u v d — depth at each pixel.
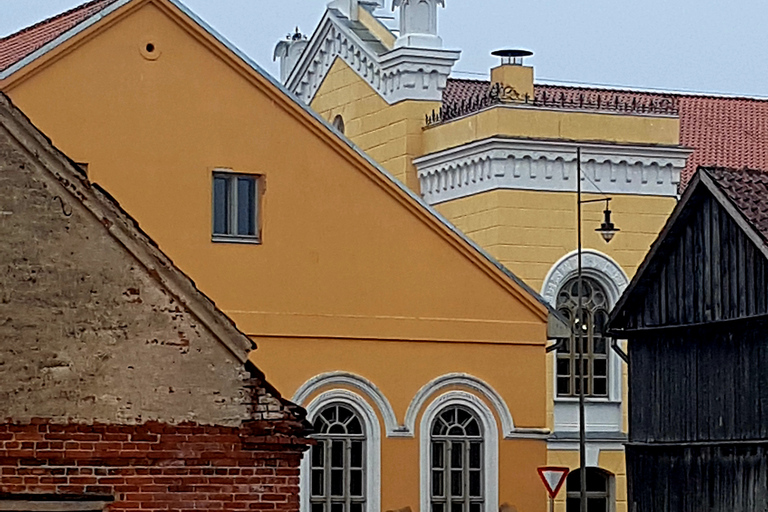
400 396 32.09
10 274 19.86
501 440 32.72
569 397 43.09
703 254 33.22
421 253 32.41
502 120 43.56
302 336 31.45
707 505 32.69
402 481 31.98
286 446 20.77
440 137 45.97
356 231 31.98
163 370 20.36
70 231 20.11
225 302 30.98
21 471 19.70
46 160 20.02
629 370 35.19
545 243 43.66
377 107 48.22
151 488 20.20
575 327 43.50
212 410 20.53
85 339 20.06
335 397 31.64
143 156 30.53
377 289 32.06
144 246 20.33
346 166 31.95
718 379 32.62
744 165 50.19
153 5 30.64
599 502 43.38
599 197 44.25
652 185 44.91
